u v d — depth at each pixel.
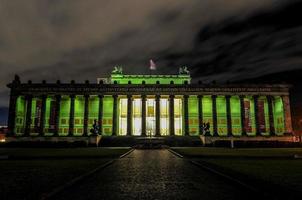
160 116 112.75
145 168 24.30
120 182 16.66
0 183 15.36
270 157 36.53
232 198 12.38
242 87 104.94
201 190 14.19
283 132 104.00
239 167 23.64
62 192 13.63
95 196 12.77
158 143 81.31
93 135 86.88
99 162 28.48
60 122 110.19
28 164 26.39
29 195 12.18
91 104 111.38
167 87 104.38
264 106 113.56
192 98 110.88
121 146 84.81
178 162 30.34
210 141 88.25
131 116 103.62
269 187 14.12
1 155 39.75
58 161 30.00
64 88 104.44
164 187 15.02
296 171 20.81
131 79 119.62
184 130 102.56
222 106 111.56
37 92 104.00
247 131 103.44
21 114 107.19
